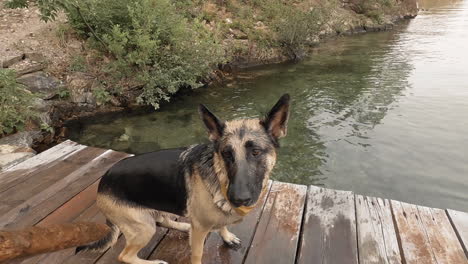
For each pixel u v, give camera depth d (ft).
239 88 39.09
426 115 29.94
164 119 30.22
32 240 4.42
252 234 11.18
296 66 48.70
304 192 13.48
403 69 45.50
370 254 10.18
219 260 10.14
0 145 20.26
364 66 47.88
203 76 39.47
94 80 31.37
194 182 8.69
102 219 11.72
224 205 8.30
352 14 79.10
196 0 48.85
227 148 8.05
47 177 14.61
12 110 23.97
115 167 9.20
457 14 101.19
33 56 30.55
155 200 9.00
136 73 32.76
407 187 19.81
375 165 22.24
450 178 20.51
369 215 12.02
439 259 9.86
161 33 33.19
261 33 50.80
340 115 30.68
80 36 33.86
